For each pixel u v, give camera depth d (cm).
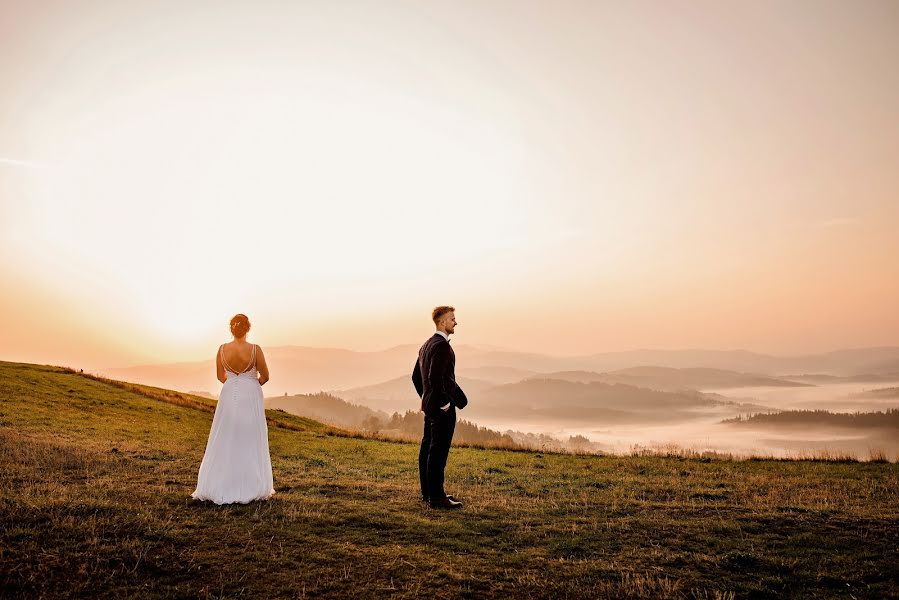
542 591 576
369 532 741
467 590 570
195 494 859
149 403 2992
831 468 1653
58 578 560
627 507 965
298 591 555
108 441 1688
